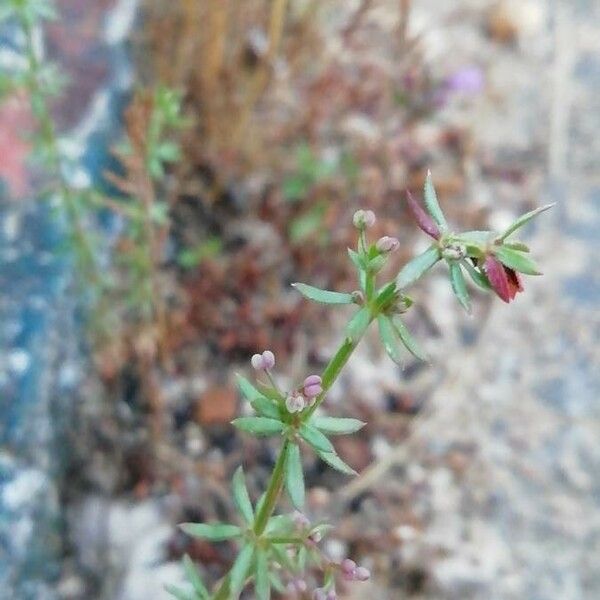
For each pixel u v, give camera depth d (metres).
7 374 0.13
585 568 0.16
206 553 0.15
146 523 0.15
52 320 0.14
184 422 0.16
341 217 0.18
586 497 0.17
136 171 0.13
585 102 0.23
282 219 0.18
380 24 0.22
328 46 0.21
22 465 0.13
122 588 0.14
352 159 0.18
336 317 0.18
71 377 0.15
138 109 0.13
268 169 0.19
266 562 0.08
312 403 0.08
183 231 0.18
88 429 0.15
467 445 0.17
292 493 0.07
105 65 0.17
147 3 0.18
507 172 0.21
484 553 0.16
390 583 0.15
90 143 0.16
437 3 0.24
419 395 0.17
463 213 0.20
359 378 0.17
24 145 0.15
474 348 0.18
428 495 0.16
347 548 0.16
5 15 0.12
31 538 0.13
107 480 0.15
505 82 0.23
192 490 0.15
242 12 0.18
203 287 0.17
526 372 0.18
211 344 0.17
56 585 0.13
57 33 0.17
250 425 0.08
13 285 0.14
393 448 0.17
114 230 0.16
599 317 0.19
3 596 0.12
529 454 0.17
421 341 0.18
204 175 0.18
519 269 0.07
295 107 0.19
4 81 0.13
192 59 0.18
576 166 0.22
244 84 0.19
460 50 0.23
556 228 0.20
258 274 0.18
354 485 0.16
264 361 0.08
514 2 0.24
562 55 0.24
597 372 0.18
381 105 0.20
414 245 0.19
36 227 0.15
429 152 0.21
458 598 0.15
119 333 0.16
